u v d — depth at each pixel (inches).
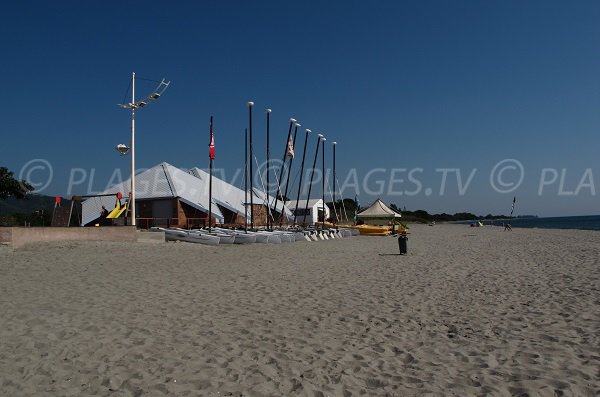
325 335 312.0
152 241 1040.8
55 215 1310.3
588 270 625.0
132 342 288.7
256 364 251.9
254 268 661.3
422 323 344.8
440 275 597.3
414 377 234.1
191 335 307.3
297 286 506.0
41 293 436.5
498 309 389.4
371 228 1891.0
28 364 247.3
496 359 261.4
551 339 298.5
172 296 437.1
